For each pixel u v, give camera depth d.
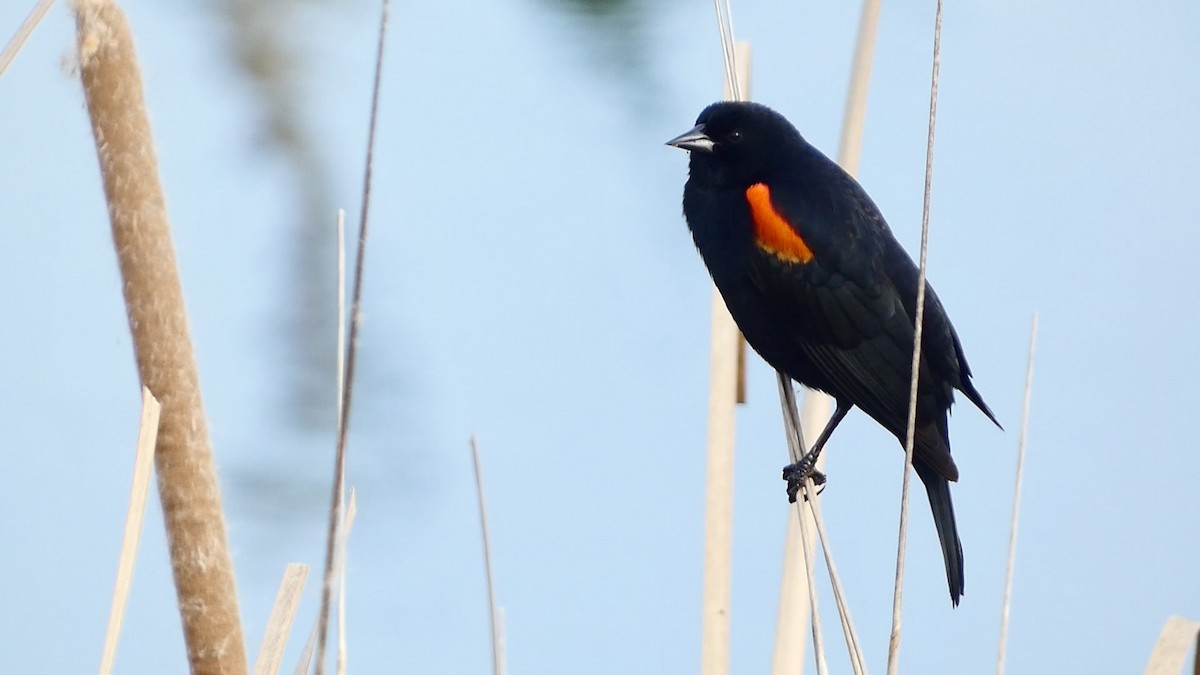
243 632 6.20
